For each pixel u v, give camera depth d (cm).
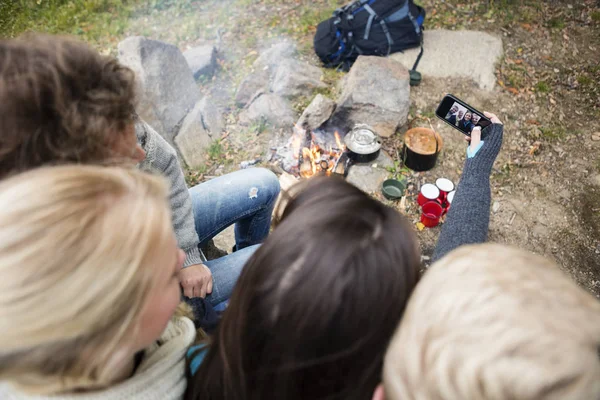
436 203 283
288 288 56
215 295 173
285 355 59
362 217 60
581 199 308
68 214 49
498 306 44
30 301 47
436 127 346
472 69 384
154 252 55
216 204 195
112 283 50
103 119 87
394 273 58
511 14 441
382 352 61
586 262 280
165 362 73
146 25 448
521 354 41
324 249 56
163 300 61
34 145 80
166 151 148
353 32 378
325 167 308
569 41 420
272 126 337
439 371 44
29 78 77
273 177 209
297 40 416
